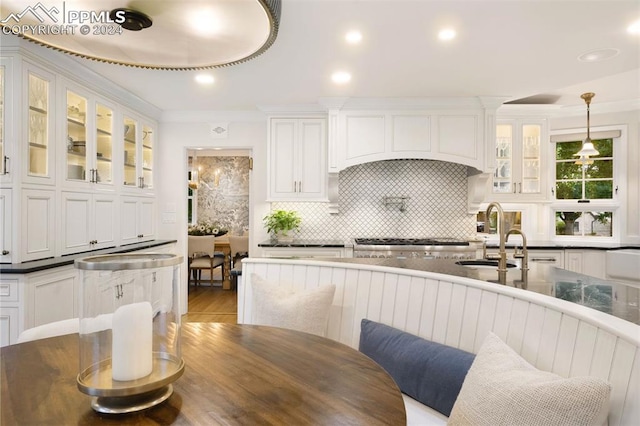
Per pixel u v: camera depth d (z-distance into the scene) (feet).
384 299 6.42
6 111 8.17
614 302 4.23
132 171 13.30
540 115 14.49
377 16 7.48
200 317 14.23
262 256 14.88
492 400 3.30
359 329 6.61
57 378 3.34
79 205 10.21
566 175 15.51
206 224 25.90
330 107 13.26
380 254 13.23
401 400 3.04
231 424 2.62
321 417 2.74
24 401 2.91
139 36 4.46
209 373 3.50
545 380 3.19
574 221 15.47
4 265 8.05
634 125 14.43
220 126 15.05
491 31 8.13
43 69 8.90
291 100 13.32
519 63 9.89
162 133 15.14
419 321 5.90
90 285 2.86
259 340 4.49
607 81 12.23
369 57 9.51
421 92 12.34
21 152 8.25
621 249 13.64
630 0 6.91
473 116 13.23
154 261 2.97
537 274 6.33
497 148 14.82
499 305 4.85
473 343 5.12
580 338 3.64
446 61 9.77
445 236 15.08
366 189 15.21
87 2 3.85
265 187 15.08
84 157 10.61
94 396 2.69
